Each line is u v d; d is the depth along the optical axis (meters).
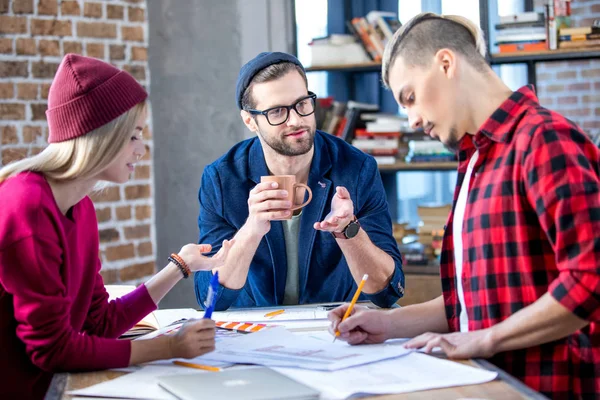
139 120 1.60
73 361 1.43
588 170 1.26
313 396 1.18
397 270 2.03
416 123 1.49
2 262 1.44
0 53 3.56
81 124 1.52
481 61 1.45
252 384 1.23
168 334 1.62
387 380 1.26
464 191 1.51
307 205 2.16
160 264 4.09
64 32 3.69
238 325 1.72
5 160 3.57
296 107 2.05
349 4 4.14
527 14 3.69
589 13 3.95
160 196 4.09
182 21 4.04
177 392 1.21
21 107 3.61
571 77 4.12
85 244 1.69
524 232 1.33
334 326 1.54
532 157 1.29
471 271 1.42
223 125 4.06
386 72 1.51
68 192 1.58
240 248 1.98
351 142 3.95
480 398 1.17
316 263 2.19
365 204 2.21
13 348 1.50
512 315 1.32
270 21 4.00
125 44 3.90
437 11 4.04
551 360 1.34
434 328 1.58
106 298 1.79
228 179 2.21
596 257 1.21
